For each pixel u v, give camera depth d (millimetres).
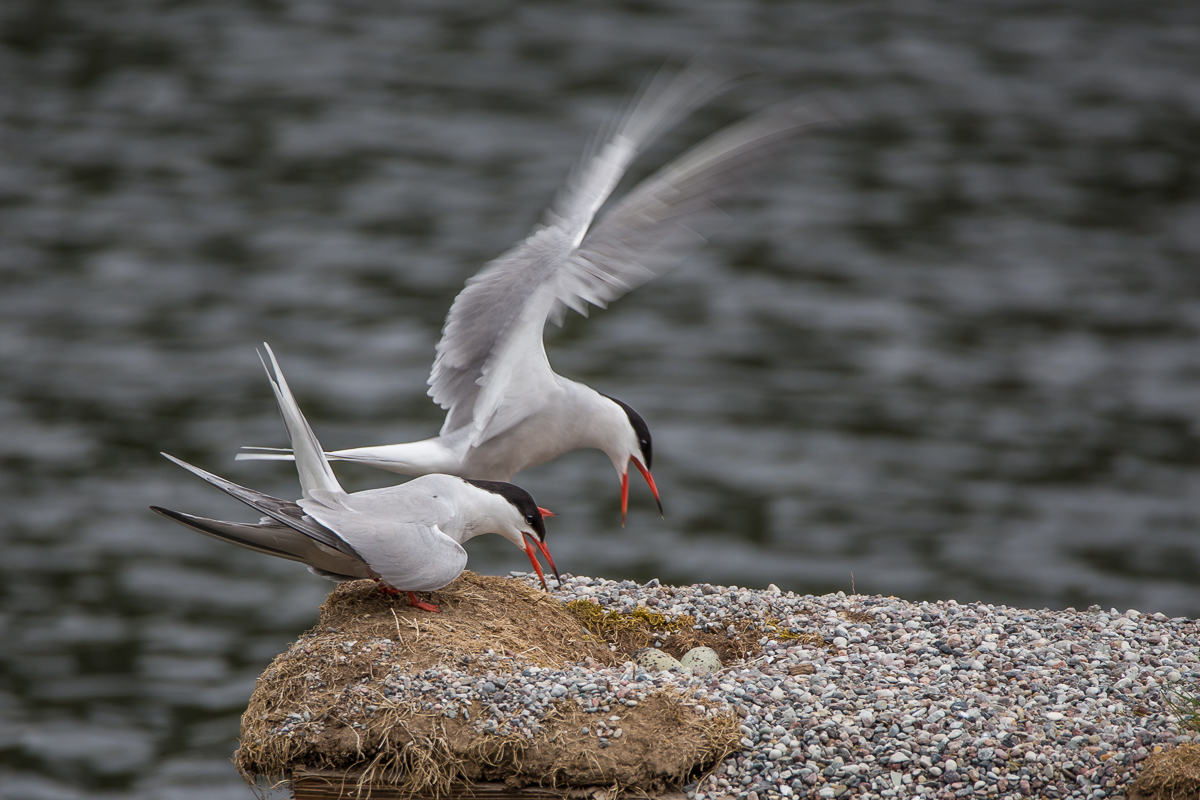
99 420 17656
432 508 6934
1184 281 23000
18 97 30938
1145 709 6496
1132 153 28828
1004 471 16984
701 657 7223
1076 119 30688
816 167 28344
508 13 38125
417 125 29938
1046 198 26625
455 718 6047
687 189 6773
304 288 22047
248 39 35594
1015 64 34188
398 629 6680
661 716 6145
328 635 6684
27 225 24281
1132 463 17156
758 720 6309
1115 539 15320
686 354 20484
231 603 14102
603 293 6910
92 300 21484
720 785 5961
